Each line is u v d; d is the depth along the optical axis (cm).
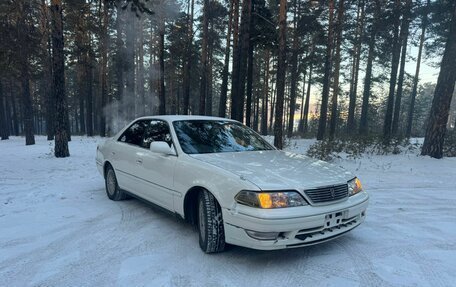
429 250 379
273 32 1844
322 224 324
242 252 365
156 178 440
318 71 3584
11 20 1283
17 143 2042
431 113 1184
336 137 1686
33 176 813
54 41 1137
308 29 2062
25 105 1842
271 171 352
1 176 810
